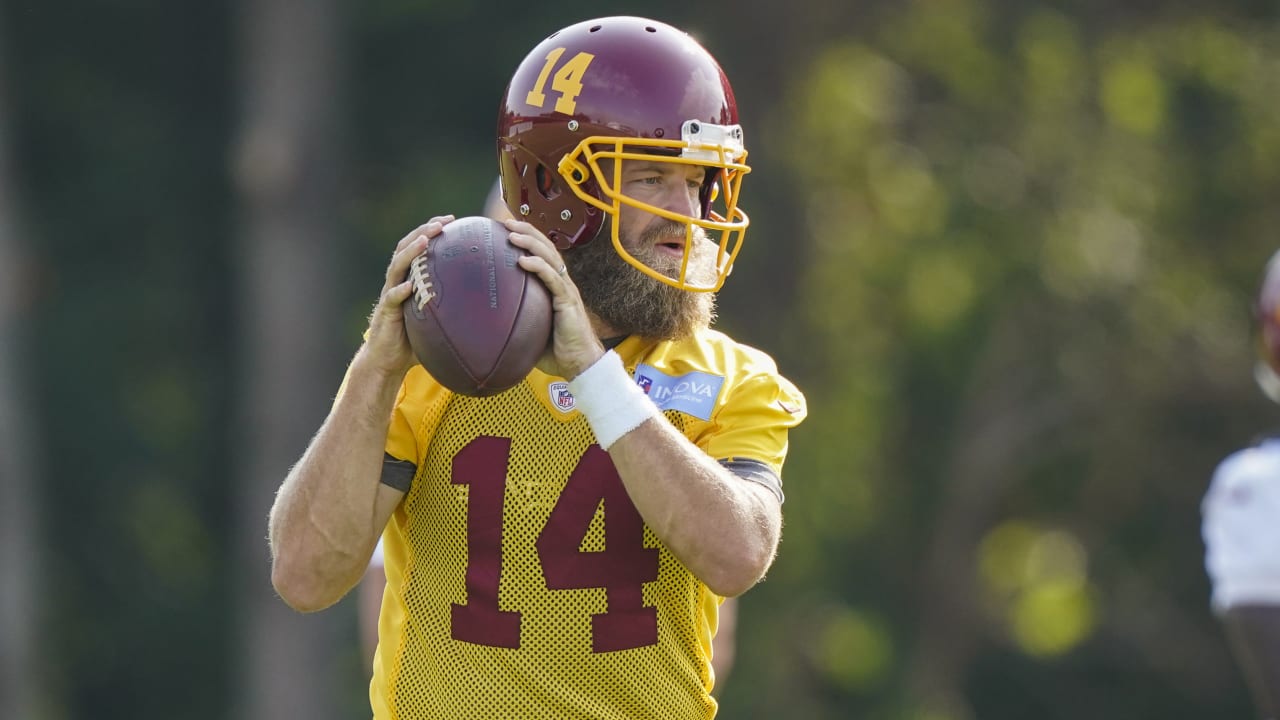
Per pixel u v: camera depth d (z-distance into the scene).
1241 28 66.50
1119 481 67.19
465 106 61.88
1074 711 69.06
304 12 56.38
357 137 61.06
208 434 61.78
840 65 62.34
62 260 61.34
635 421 11.66
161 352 61.75
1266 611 18.00
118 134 61.09
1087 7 65.38
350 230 60.16
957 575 63.81
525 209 13.09
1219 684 67.88
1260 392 63.97
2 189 56.88
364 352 11.98
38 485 59.00
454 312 11.45
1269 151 65.19
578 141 12.61
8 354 56.16
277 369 56.12
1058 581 69.38
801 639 57.38
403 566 12.88
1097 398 64.38
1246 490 18.28
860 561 62.19
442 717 12.45
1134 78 65.06
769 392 12.84
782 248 59.91
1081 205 63.31
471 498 12.34
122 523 60.28
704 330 13.09
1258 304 21.06
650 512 11.69
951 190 63.06
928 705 61.69
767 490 12.35
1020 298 63.88
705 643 12.83
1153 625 67.88
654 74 12.55
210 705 61.16
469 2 58.97
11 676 55.47
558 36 13.12
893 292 63.91
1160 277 63.91
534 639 12.26
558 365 11.77
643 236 12.66
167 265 62.00
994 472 63.97
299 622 55.72
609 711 12.32
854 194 63.19
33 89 60.72
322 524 12.04
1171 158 65.06
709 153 12.53
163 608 60.31
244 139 56.88
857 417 61.44
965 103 64.62
